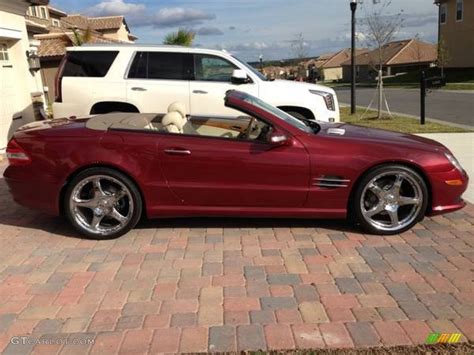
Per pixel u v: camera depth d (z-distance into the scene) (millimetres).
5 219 5438
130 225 4742
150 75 8031
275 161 4578
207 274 3947
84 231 4723
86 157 4594
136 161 4609
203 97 7988
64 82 7977
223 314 3328
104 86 7938
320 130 5020
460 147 9211
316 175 4598
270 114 4715
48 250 4520
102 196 4695
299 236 4734
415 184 4617
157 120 5305
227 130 5254
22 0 10953
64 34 27109
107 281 3859
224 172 4617
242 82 8008
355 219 4762
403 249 4379
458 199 4820
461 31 39906
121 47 8031
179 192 4691
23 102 11297
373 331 3092
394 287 3666
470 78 36312
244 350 2932
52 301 3559
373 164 4566
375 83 49625
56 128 4855
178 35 25656
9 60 10992
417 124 12883
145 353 2926
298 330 3121
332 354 2881
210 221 5184
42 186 4715
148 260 4250
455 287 3646
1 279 3938
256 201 4703
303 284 3746
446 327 3125
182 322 3240
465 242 4512
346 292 3605
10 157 4797
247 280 3830
